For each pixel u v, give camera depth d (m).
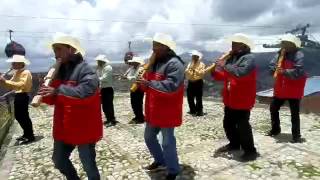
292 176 4.93
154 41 4.34
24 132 7.41
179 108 4.50
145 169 5.36
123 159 5.94
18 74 7.19
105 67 8.60
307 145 6.27
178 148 6.43
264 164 5.39
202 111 9.71
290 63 6.09
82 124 3.79
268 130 7.54
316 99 9.40
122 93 16.33
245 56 5.20
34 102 3.63
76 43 3.76
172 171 4.68
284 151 5.96
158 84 4.30
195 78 9.41
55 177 5.36
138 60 8.75
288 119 8.56
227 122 5.83
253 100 5.37
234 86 5.30
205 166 5.39
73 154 6.22
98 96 3.90
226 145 6.12
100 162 5.84
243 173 5.08
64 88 3.62
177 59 4.36
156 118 4.47
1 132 7.75
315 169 5.16
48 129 8.64
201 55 9.50
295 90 6.25
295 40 6.02
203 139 7.03
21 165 5.99
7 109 9.91
